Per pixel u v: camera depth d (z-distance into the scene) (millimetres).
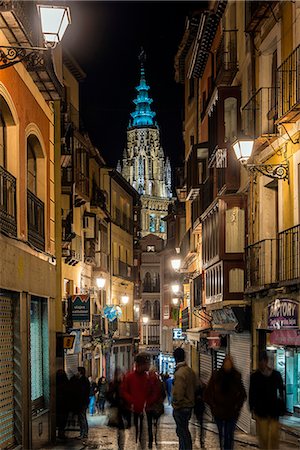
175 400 11734
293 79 15734
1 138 13242
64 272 31172
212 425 22766
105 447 15383
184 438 11711
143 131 151375
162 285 70125
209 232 25812
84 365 35750
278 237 17250
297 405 15867
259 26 18969
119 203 51844
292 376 16266
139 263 65625
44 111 16375
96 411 30406
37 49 10219
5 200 12734
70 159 30500
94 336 37312
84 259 37406
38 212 15883
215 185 25812
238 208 22219
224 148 23312
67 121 30625
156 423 14602
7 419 12453
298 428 14695
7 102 12695
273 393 10914
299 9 15680
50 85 15367
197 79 35875
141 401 13438
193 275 36875
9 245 12328
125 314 53281
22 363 13148
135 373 13617
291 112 14711
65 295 31391
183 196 46469
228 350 24406
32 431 13906
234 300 22062
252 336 19891
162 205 148875
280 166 16391
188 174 34906
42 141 16109
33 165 16375
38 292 15062
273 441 10898
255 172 19172
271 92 18297
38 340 15961
